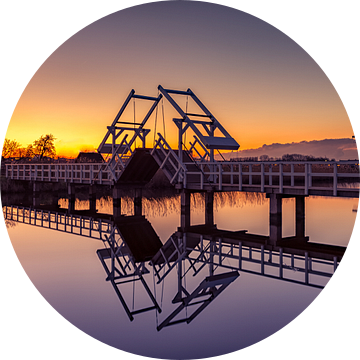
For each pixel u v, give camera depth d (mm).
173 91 15719
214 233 13242
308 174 11828
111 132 18031
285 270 9148
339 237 12109
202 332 7137
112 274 9711
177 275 9555
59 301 8094
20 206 21031
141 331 7219
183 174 15586
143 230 14117
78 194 27688
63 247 11953
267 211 17797
